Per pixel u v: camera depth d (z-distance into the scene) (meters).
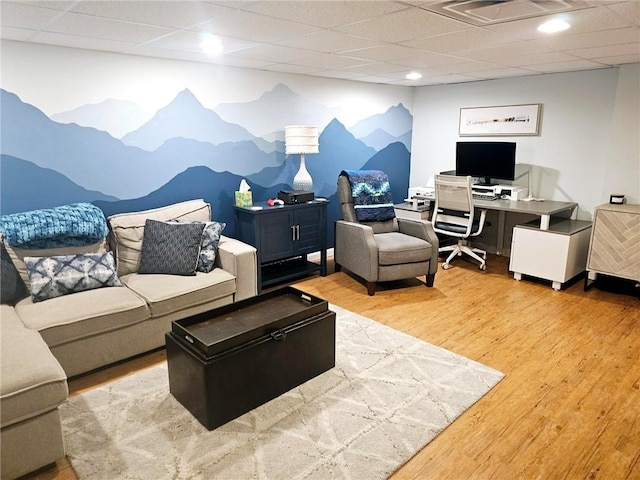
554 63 3.95
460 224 4.70
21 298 2.78
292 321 2.50
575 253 4.15
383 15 2.33
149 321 2.84
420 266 4.14
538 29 2.65
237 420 2.26
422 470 1.94
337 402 2.41
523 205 4.50
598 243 3.98
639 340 3.13
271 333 2.38
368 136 5.41
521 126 4.93
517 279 4.45
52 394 1.88
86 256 2.94
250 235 3.99
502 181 5.19
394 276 4.05
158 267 3.25
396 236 4.33
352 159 5.30
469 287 4.25
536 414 2.32
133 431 2.18
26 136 3.04
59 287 2.74
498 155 4.87
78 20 2.41
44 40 2.90
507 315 3.58
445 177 4.58
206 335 2.37
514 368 2.77
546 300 3.90
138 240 3.38
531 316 3.56
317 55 3.49
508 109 4.99
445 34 2.76
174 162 3.80
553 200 4.82
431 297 3.99
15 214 2.88
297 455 2.02
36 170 3.12
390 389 2.54
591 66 4.13
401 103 5.73
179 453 2.03
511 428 2.21
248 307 2.74
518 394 2.50
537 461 1.99
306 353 2.56
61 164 3.22
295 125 4.55
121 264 3.31
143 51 3.29
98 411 2.33
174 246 3.27
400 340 3.13
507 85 4.96
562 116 4.61
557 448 2.07
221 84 3.97
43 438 1.88
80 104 3.23
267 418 2.28
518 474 1.92
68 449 2.05
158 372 2.72
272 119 4.42
